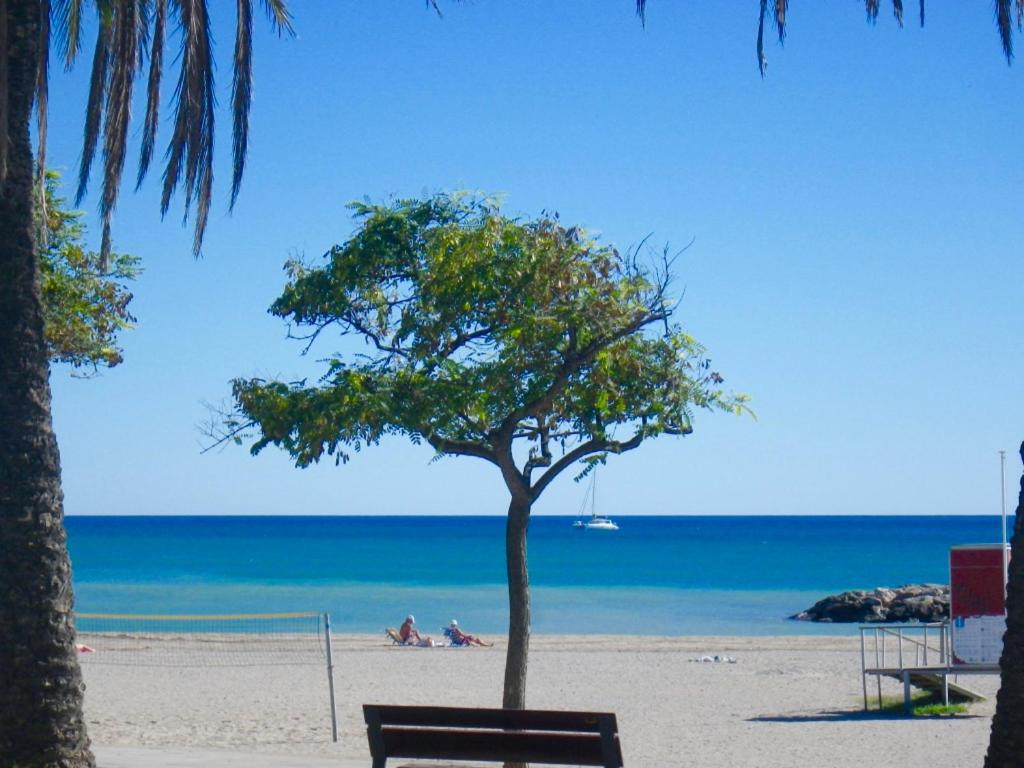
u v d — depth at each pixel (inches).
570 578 2817.4
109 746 540.4
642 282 415.2
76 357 547.8
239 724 664.4
